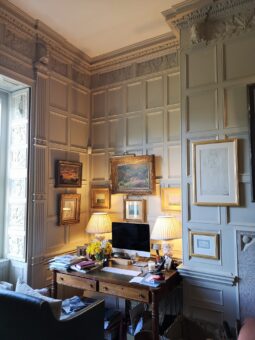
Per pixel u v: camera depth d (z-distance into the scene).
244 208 2.40
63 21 3.02
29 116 3.10
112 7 2.79
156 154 3.38
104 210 3.72
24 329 1.71
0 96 3.22
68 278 2.78
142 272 2.68
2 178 3.21
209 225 2.54
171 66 3.35
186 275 2.58
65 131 3.56
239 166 2.44
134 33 3.26
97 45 3.52
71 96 3.68
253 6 2.48
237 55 2.53
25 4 2.74
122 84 3.72
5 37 2.86
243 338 1.85
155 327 2.29
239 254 2.39
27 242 2.99
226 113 2.54
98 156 3.86
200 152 2.61
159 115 3.40
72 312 2.33
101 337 2.15
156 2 2.71
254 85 2.41
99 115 3.90
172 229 2.87
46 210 3.22
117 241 3.13
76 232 3.65
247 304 2.32
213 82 2.62
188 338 2.48
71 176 3.54
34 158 3.10
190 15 2.71
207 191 2.55
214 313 2.46
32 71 3.15
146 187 3.36
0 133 3.21
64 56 3.57
